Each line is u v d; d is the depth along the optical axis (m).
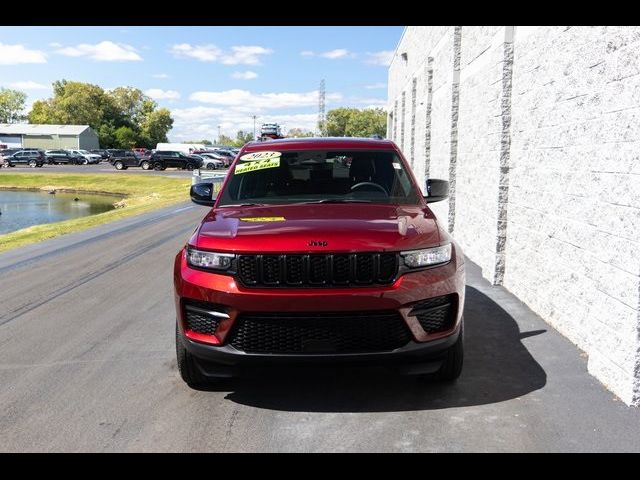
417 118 18.39
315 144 5.62
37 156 68.88
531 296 6.55
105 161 81.56
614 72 4.48
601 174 4.69
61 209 33.34
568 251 5.48
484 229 8.36
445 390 4.43
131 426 3.98
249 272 3.93
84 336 6.16
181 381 4.80
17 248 13.15
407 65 22.09
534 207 6.44
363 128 119.25
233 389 4.57
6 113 149.12
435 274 4.03
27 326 6.63
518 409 4.06
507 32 7.16
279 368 3.94
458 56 10.67
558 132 5.71
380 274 3.89
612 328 4.34
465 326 5.97
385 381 4.64
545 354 5.13
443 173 12.09
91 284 8.82
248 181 5.32
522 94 6.88
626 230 4.17
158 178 48.91
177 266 4.36
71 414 4.20
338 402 4.28
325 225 4.16
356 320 3.86
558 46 5.71
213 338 4.04
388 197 5.06
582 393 4.30
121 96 133.62
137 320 6.73
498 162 7.43
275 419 4.03
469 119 9.59
